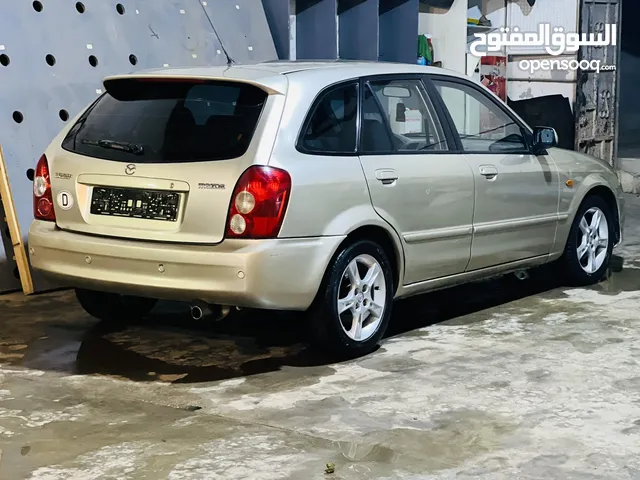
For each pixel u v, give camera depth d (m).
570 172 6.48
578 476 3.52
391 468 3.60
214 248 4.51
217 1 8.52
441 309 6.15
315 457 3.71
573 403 4.31
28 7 7.05
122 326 5.74
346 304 4.93
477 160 5.70
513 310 6.10
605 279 7.06
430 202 5.32
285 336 5.50
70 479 3.52
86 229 4.86
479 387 4.54
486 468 3.60
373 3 9.69
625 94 17.69
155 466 3.63
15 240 6.51
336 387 4.56
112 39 7.55
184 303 6.30
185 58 8.07
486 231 5.73
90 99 7.26
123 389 4.56
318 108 4.85
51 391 4.54
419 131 5.45
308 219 4.63
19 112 6.82
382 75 5.30
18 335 5.54
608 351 5.14
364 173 4.94
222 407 4.29
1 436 3.95
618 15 12.47
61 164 4.99
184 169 4.61
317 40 9.54
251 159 4.52
